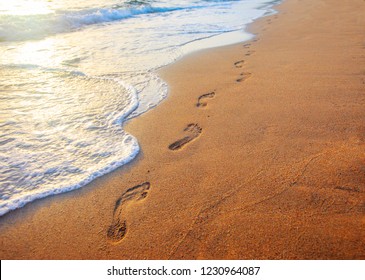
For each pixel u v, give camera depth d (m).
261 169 2.04
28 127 2.68
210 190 1.90
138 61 4.50
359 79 3.28
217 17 8.25
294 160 2.09
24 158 2.26
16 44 5.48
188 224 1.68
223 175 2.02
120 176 2.08
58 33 6.40
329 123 2.49
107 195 1.93
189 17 8.31
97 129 2.66
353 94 2.94
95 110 3.00
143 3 10.70
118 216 1.77
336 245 1.50
